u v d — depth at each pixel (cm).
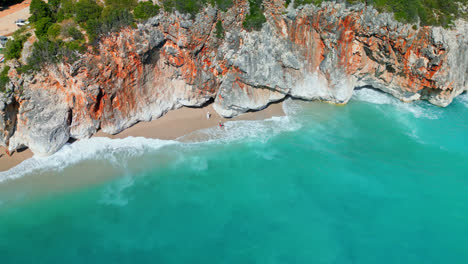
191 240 3247
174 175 3866
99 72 3872
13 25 5459
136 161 3984
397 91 4816
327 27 4206
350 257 3092
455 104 4788
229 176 3853
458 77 4562
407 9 4166
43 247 3152
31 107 3816
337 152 4109
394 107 4775
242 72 4275
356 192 3656
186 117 4528
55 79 3891
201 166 3962
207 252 3148
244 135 4338
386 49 4369
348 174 3850
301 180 3806
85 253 3112
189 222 3403
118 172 3866
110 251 3133
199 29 4038
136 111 4309
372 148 4159
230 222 3412
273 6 4206
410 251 3127
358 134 4353
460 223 3341
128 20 3869
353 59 4531
